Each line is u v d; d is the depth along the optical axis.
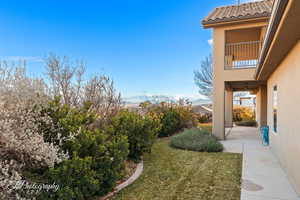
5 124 2.28
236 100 23.58
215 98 8.95
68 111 3.54
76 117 3.41
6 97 2.71
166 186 3.81
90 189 2.95
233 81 8.91
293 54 3.80
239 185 3.87
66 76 6.00
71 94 5.55
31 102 2.96
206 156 6.03
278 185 3.88
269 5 9.27
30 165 2.61
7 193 2.10
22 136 2.44
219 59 8.88
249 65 8.94
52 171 2.51
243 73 8.52
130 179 4.12
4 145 2.36
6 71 2.84
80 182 2.81
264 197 3.38
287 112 4.32
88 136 3.25
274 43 3.66
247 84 10.61
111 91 6.07
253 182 4.02
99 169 3.28
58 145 2.84
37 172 2.70
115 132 4.89
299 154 3.40
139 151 5.30
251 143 8.14
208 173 4.52
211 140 7.21
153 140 5.92
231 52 10.75
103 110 5.57
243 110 18.33
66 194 2.56
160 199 3.29
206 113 18.20
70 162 2.69
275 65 5.50
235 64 10.06
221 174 4.46
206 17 9.27
